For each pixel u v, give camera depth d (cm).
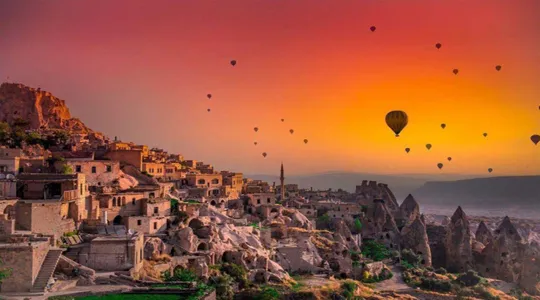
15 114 18162
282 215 15112
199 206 12875
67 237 9156
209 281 10156
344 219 16988
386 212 17688
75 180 10119
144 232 10931
